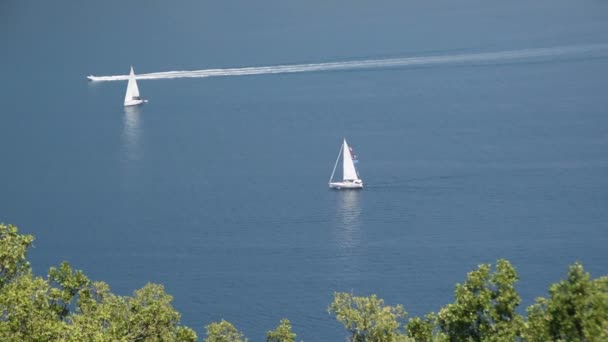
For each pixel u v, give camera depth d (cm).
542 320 18812
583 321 17875
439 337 19800
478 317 19825
